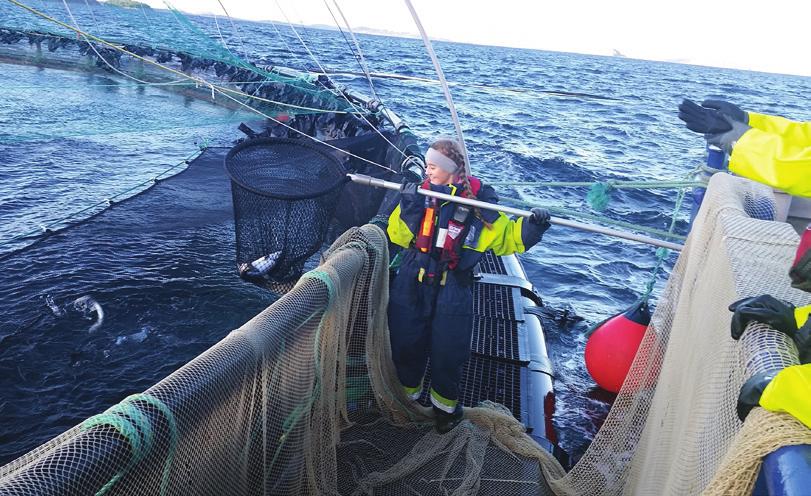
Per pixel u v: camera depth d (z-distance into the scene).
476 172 16.34
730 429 1.29
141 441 1.30
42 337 4.08
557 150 21.17
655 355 2.98
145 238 5.17
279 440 1.96
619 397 3.02
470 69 67.25
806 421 1.01
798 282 1.35
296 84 8.00
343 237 2.76
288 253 3.50
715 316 1.80
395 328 3.10
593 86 64.06
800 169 1.33
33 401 3.61
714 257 2.13
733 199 2.46
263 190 3.28
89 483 1.19
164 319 4.32
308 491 2.30
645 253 9.55
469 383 3.91
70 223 5.38
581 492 2.84
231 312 4.49
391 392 3.21
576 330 6.39
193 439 1.49
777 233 2.02
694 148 25.64
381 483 2.85
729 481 1.07
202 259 5.01
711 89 86.44
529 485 2.96
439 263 3.00
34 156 7.10
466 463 3.03
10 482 1.10
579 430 4.49
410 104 29.77
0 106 5.24
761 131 1.44
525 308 4.98
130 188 6.20
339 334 2.44
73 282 4.56
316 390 2.24
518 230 2.98
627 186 4.57
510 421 3.27
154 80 6.79
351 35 5.39
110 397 3.68
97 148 7.47
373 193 5.21
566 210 4.73
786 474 0.93
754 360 1.24
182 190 5.78
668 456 1.89
